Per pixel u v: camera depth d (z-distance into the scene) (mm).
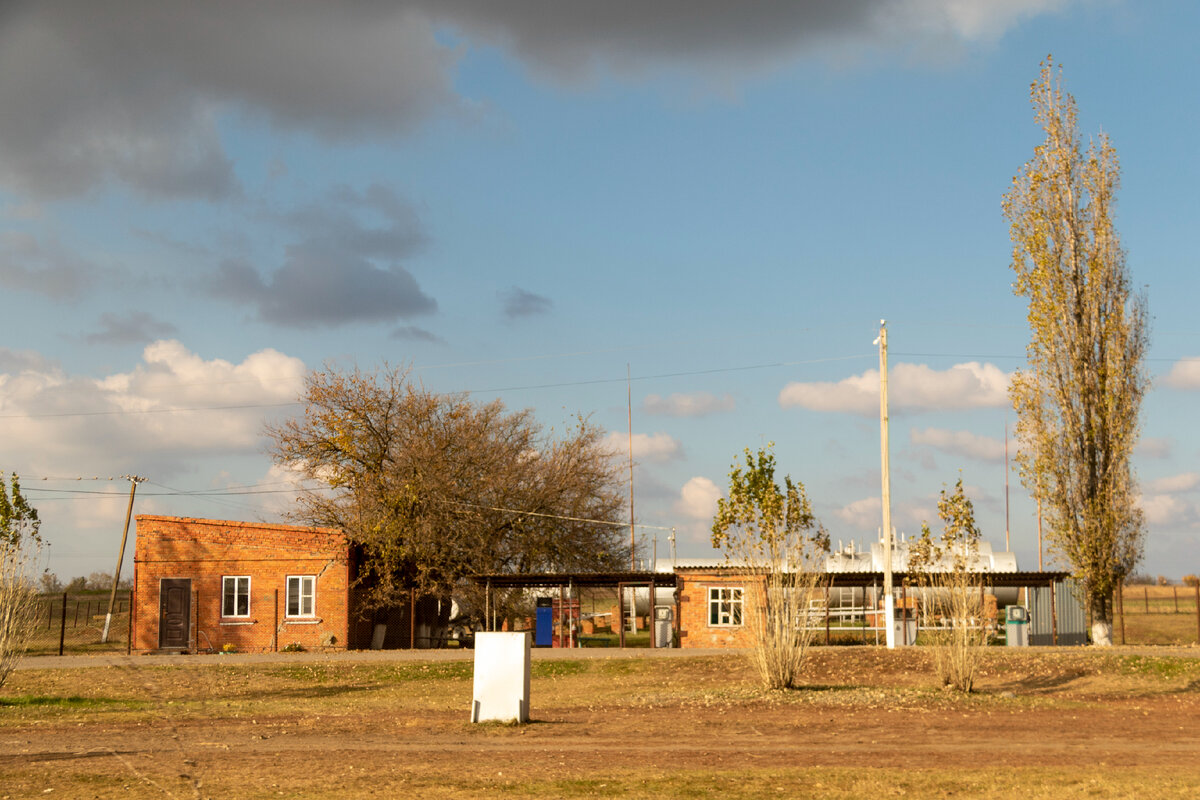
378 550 41062
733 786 11398
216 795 10977
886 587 31062
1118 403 33875
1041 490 34281
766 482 30750
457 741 15609
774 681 22500
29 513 39125
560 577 37625
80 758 14000
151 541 39594
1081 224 35094
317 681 28781
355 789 11328
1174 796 10562
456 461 44906
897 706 19719
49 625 53250
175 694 25969
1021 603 42000
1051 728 16750
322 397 46062
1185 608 64562
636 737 15922
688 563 43719
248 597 39188
